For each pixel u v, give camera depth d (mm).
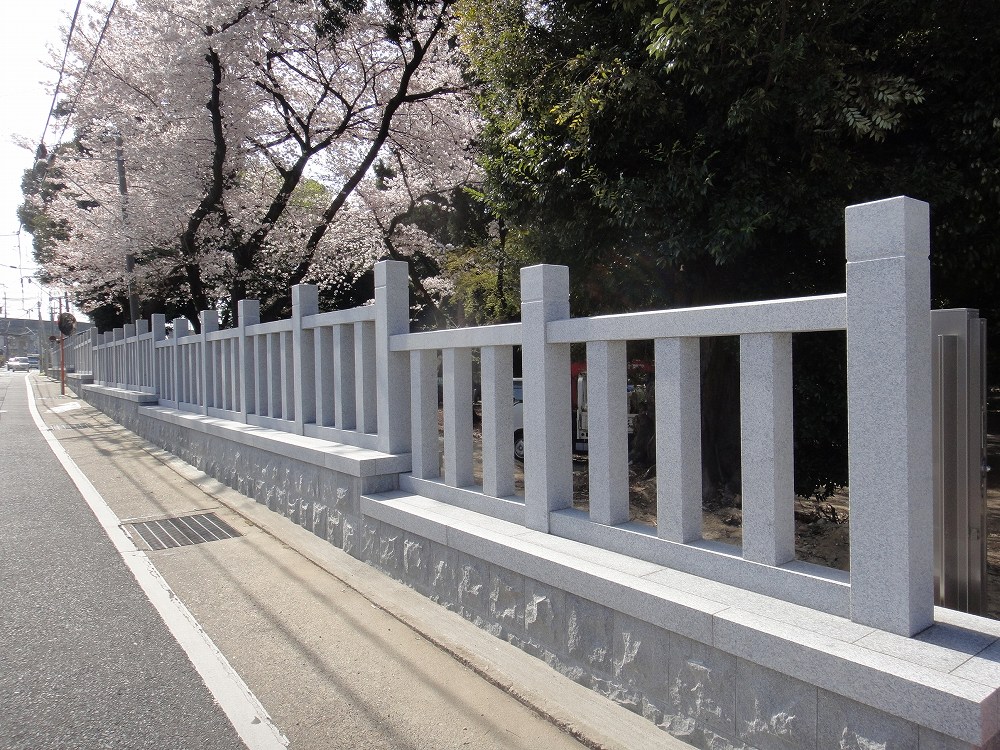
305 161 13742
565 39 5867
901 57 4812
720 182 5199
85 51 14391
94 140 14945
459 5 6820
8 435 13125
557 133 5766
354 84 14188
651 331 2967
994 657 2039
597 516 3326
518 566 3322
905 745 1956
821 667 2113
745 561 2656
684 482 2912
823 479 5520
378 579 4520
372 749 2783
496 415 3992
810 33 4410
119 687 3314
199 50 11344
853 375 2275
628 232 5660
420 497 4652
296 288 6465
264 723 2990
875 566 2236
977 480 2854
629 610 2744
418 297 17641
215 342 8891
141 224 13922
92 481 8414
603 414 3260
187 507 6957
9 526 6277
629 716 2789
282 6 11914
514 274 8453
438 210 17344
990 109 4336
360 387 5465
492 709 3031
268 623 4035
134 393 12797
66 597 4496
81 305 21812
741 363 2645
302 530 5812
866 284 2225
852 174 4570
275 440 6281
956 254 4859
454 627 3746
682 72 4910
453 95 13938
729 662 2432
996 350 6184
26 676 3430
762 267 5605
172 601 4406
